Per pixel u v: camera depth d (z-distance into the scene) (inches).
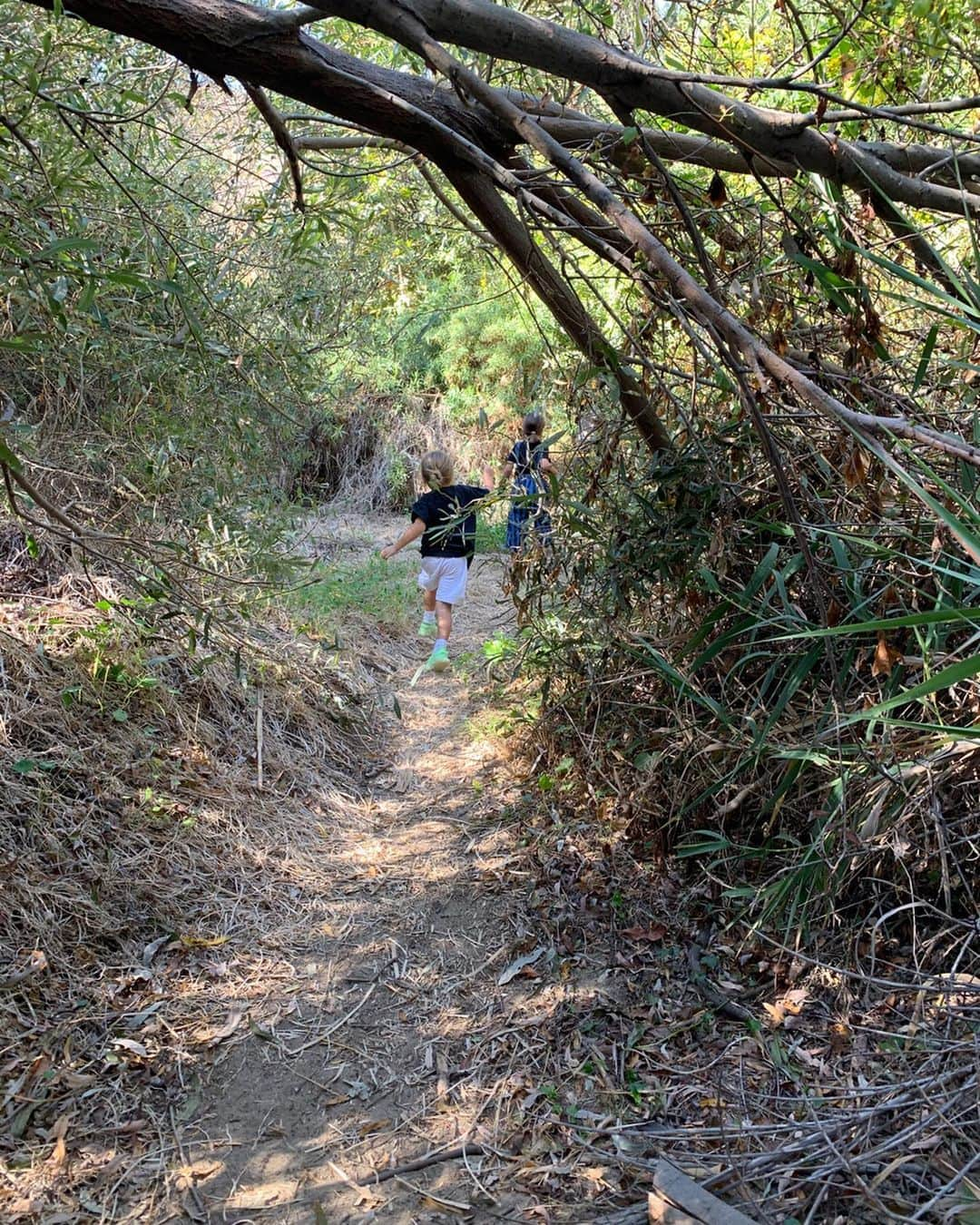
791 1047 102.2
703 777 130.3
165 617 113.0
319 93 94.8
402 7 83.7
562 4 135.8
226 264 168.7
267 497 190.5
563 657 166.4
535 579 160.4
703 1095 97.5
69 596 169.6
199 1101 101.7
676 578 137.6
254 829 154.3
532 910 135.6
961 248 141.9
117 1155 93.2
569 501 143.0
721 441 123.0
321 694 202.8
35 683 149.3
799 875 110.4
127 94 100.0
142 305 119.8
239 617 173.3
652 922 128.3
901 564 111.7
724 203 112.9
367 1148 95.1
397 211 196.2
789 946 115.9
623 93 91.4
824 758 106.0
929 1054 91.5
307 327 178.9
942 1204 75.8
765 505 129.0
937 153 109.0
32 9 113.0
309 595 245.0
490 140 109.5
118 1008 112.9
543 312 358.3
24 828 128.9
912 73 134.7
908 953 110.0
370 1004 118.3
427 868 150.7
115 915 126.3
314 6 83.2
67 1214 85.7
